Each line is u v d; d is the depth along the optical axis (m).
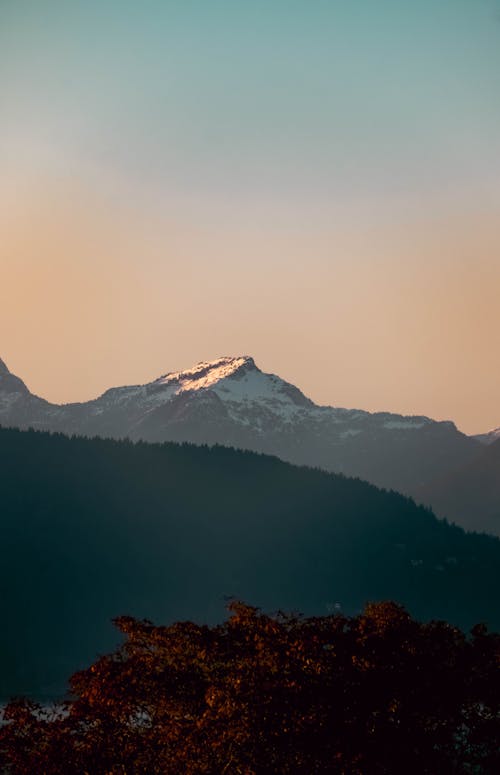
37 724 120.19
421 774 114.94
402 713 116.44
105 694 116.44
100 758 114.00
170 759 111.25
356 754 111.38
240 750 109.94
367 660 117.44
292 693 112.62
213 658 119.38
